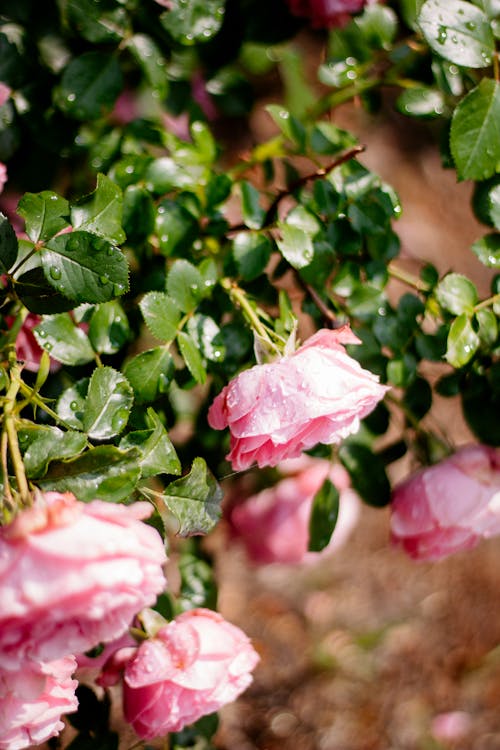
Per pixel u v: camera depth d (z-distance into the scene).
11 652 0.75
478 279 2.13
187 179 0.92
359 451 0.94
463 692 1.75
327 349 0.83
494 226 0.91
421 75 0.96
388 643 1.80
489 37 0.87
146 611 0.87
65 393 0.85
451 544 0.92
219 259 0.93
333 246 0.93
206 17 0.93
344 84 0.98
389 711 1.71
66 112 0.93
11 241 0.81
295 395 0.82
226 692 0.87
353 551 1.96
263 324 0.92
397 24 0.99
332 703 1.70
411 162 2.18
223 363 0.91
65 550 0.74
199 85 1.01
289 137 0.94
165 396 0.92
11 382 0.82
